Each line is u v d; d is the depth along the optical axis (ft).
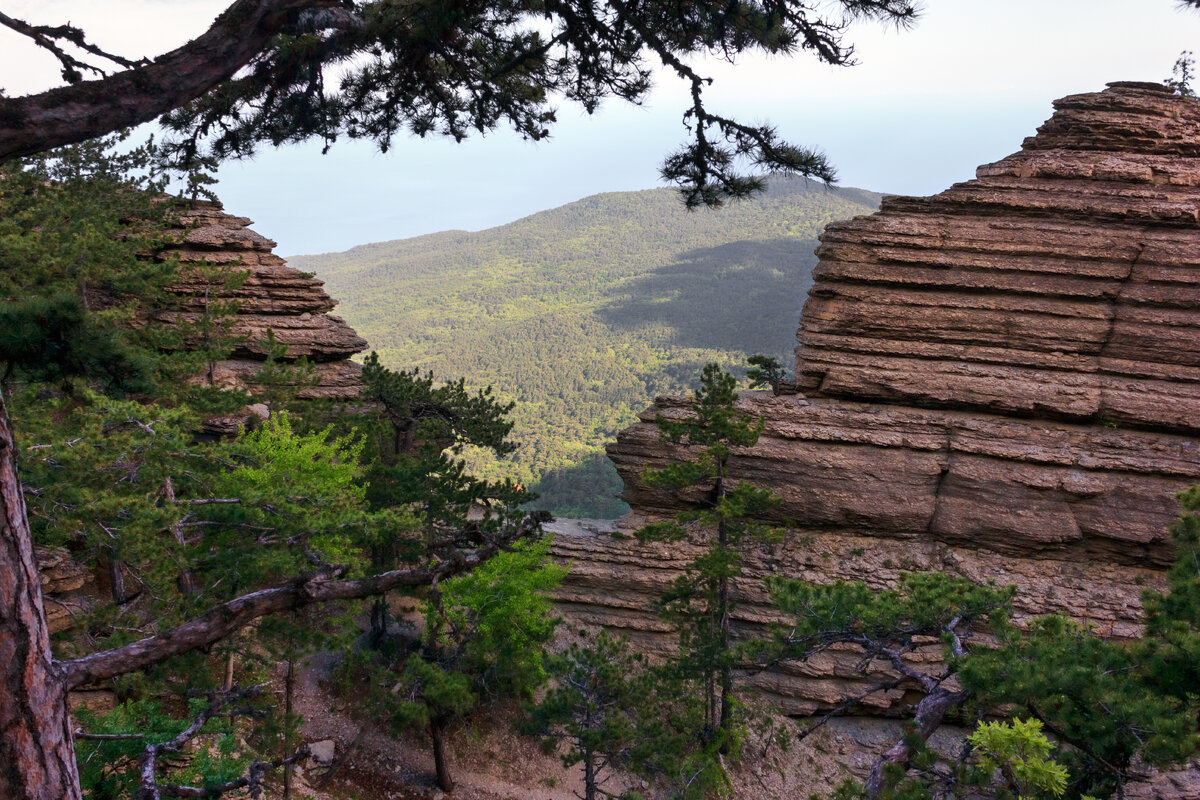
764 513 116.67
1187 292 112.16
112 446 55.52
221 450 66.85
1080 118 121.60
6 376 33.12
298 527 59.98
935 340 119.03
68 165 108.27
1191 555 53.26
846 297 121.70
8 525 16.07
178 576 69.77
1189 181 116.16
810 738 106.32
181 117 35.29
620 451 121.80
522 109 40.63
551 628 96.12
